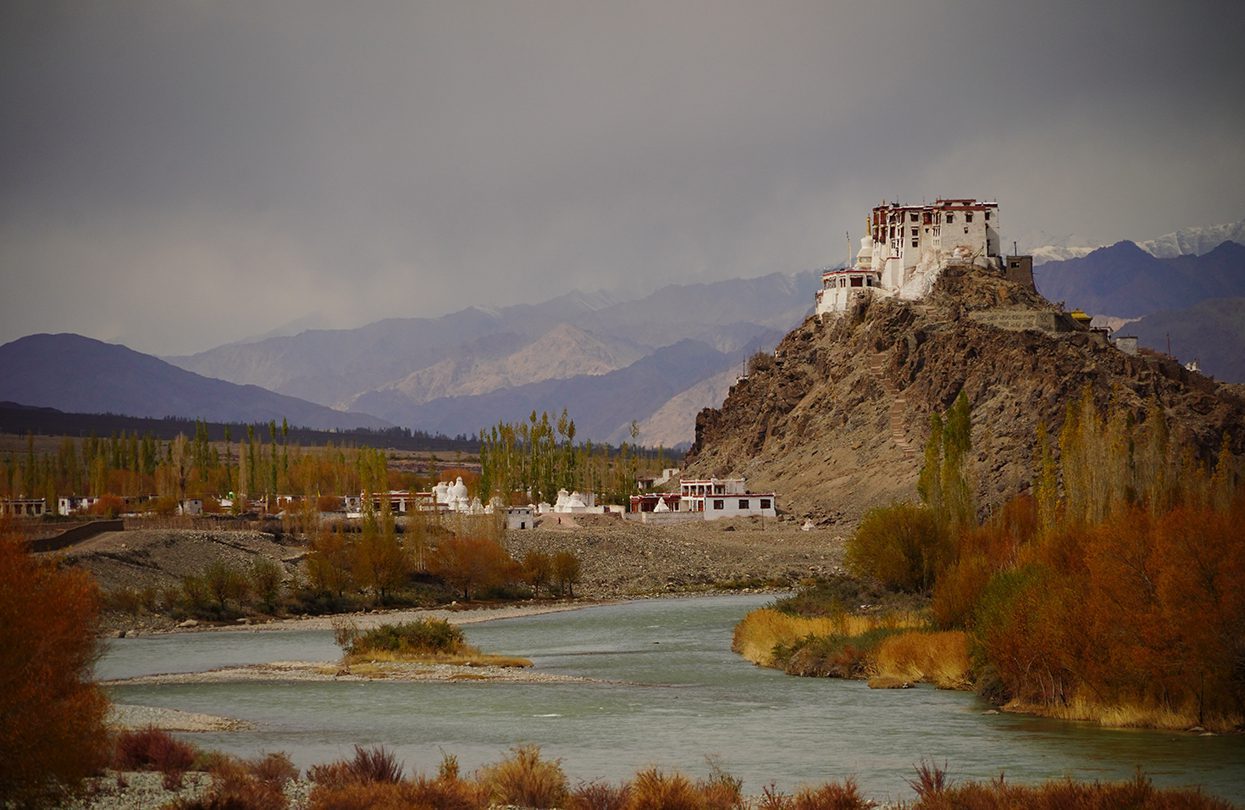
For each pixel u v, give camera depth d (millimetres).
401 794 62406
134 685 123562
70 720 62719
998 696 103688
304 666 135875
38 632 63250
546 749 85375
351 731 93938
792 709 102250
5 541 65625
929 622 135500
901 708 101562
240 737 91312
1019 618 102438
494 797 65750
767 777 74875
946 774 74625
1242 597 87875
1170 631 89438
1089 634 95188
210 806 60375
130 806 62719
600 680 124250
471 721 98438
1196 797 59844
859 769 76875
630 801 62625
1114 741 84500
